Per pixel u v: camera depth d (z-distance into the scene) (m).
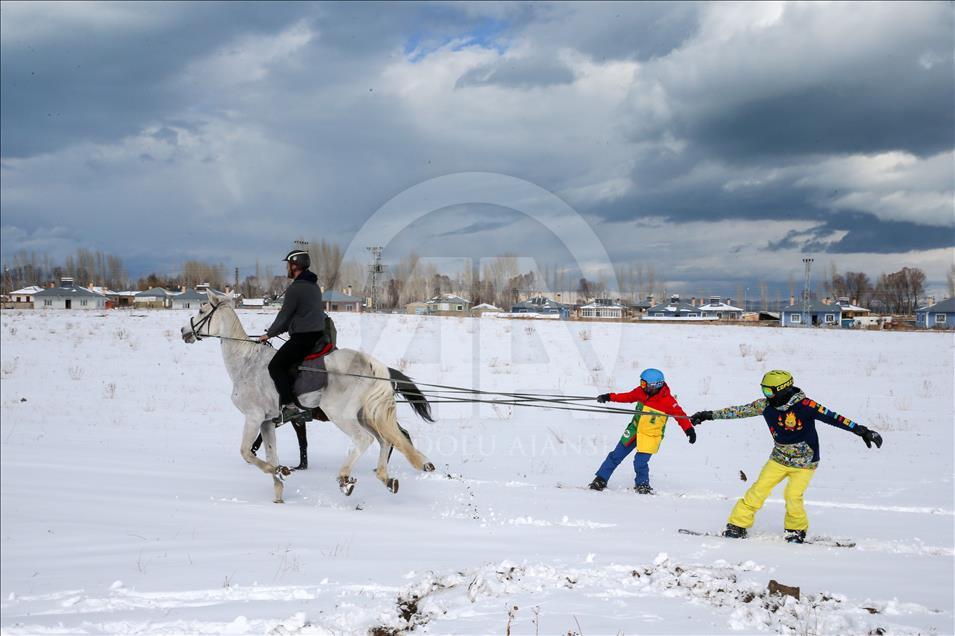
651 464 11.52
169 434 13.40
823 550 6.53
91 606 4.86
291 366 8.82
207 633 4.33
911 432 13.93
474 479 10.20
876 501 8.84
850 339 34.75
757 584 5.20
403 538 6.84
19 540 6.60
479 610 4.77
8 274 89.75
